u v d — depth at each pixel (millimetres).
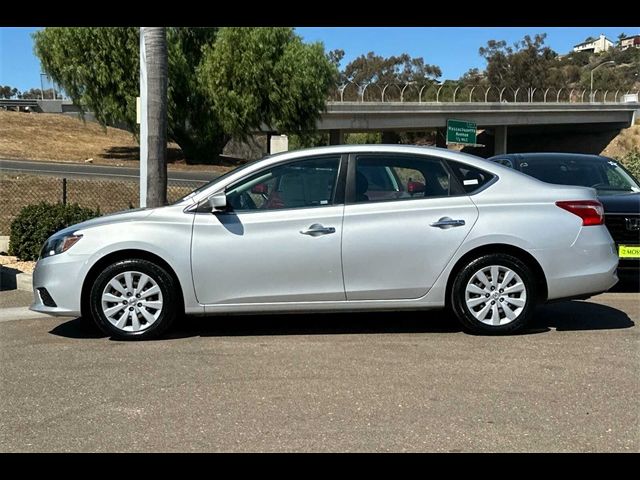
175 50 39750
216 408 4539
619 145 76688
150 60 9352
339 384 4984
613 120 76875
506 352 5754
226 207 6102
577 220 6215
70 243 6141
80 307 6148
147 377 5180
